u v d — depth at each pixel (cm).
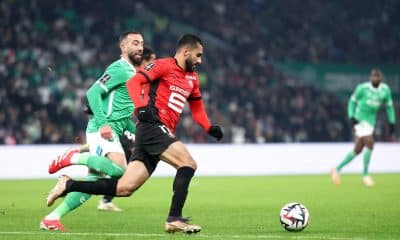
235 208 3155
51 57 7650
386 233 2162
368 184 4716
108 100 2489
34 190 4294
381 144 6525
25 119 6844
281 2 9531
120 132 2527
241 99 7981
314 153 6406
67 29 7981
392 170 6538
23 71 7306
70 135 6962
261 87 8225
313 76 8894
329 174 6191
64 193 2084
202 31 8906
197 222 2531
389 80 9162
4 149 5562
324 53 9244
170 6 8981
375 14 9806
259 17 9356
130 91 2055
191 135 7306
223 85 8088
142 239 1945
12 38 7606
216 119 7569
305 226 2181
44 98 7225
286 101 8100
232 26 9094
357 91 4675
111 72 2416
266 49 9006
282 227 2339
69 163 2225
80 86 7462
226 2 9331
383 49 9550
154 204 3381
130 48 2472
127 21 8444
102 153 2467
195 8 9100
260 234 2111
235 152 6200
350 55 9375
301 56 9088
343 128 8288
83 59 7838
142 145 2080
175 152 2050
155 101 2098
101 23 8225
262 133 7706
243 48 8844
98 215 2800
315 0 9694
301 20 9488
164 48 8338
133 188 2084
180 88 2111
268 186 4675
